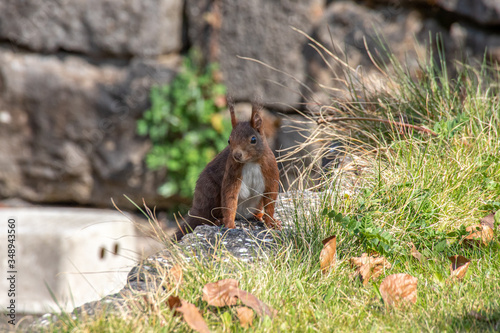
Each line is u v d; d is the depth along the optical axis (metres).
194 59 13.59
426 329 4.57
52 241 9.05
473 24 12.65
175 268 5.20
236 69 13.24
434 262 5.69
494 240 5.95
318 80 12.66
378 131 8.05
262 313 4.62
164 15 13.52
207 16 13.35
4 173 14.16
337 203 6.43
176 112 13.62
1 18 13.69
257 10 12.95
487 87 8.61
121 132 13.91
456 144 7.17
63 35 13.77
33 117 13.93
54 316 4.77
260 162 6.30
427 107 8.02
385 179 6.80
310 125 12.00
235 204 6.41
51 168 14.09
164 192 13.84
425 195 6.35
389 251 5.79
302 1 12.71
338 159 7.72
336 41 12.62
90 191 14.23
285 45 12.84
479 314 4.65
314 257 5.71
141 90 13.72
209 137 13.66
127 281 5.30
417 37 12.56
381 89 8.83
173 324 4.46
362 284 5.43
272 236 6.17
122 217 11.34
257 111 6.35
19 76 13.74
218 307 4.69
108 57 13.94
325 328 4.59
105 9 13.59
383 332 4.55
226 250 5.65
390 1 12.77
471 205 6.50
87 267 9.42
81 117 13.87
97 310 4.71
